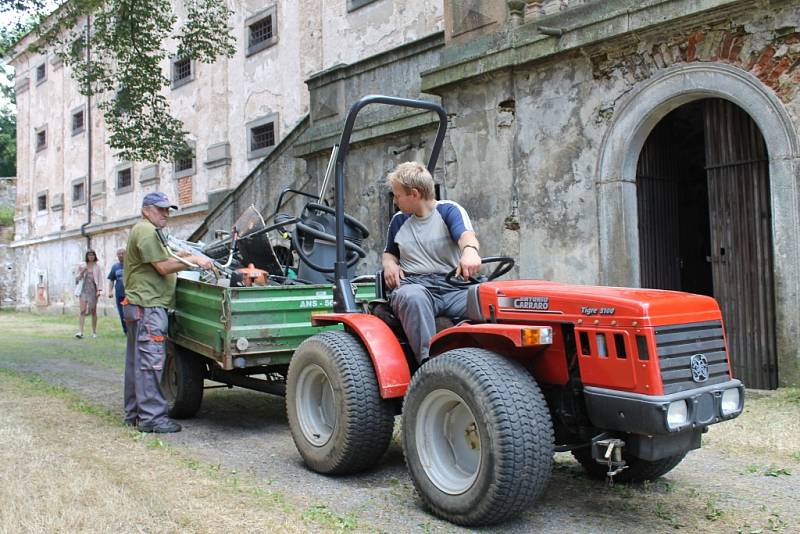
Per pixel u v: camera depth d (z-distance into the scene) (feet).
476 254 13.01
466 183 30.86
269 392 19.15
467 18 30.81
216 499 12.77
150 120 47.80
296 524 11.53
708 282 30.27
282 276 22.82
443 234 13.97
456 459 12.35
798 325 21.08
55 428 18.70
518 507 11.14
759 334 23.03
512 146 28.96
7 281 106.11
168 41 72.33
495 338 12.17
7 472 14.06
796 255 21.09
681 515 12.35
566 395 12.14
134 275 18.90
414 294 13.53
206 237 54.19
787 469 14.92
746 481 14.21
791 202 21.17
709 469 15.03
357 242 23.24
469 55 30.50
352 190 38.93
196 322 19.20
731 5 21.91
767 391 21.62
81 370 31.24
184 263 19.24
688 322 11.17
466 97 30.81
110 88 47.14
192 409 20.58
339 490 13.75
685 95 23.66
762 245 23.03
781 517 12.21
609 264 25.64
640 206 26.84
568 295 11.66
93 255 49.60
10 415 20.26
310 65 55.98
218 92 66.18
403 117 34.88
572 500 13.19
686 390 10.80
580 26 25.77
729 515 12.32
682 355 10.94
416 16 47.37
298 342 18.63
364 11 51.19
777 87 21.47
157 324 18.94
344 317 14.70
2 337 50.34
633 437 11.20
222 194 57.57
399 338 14.84
